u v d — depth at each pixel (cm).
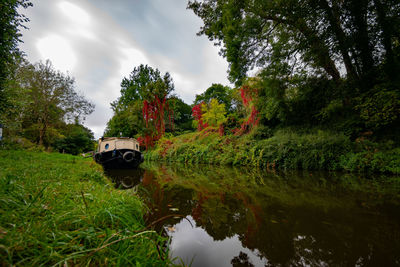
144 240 122
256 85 1027
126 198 227
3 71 726
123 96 2633
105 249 97
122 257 91
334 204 245
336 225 178
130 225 152
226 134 1188
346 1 609
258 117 1064
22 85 1641
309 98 905
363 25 621
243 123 1152
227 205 253
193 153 1158
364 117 602
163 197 301
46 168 385
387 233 159
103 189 255
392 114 529
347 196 284
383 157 497
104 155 801
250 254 133
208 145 1079
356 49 663
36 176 261
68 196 179
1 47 632
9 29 642
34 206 131
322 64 758
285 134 862
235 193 325
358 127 645
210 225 187
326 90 834
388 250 132
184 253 135
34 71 1798
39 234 96
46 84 1872
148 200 280
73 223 127
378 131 595
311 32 712
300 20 697
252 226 182
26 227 100
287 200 272
